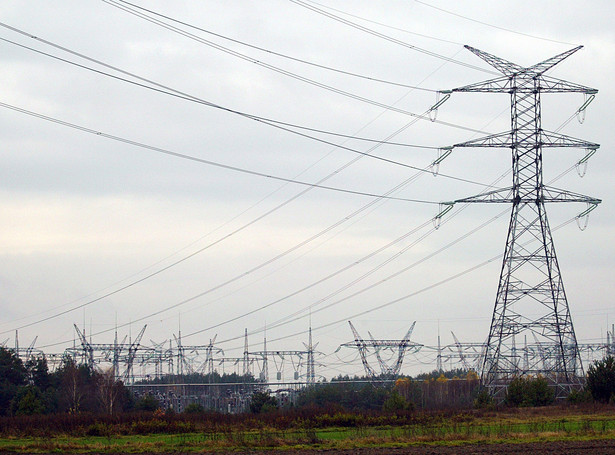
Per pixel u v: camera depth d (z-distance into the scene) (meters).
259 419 72.00
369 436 55.41
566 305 82.06
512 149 82.06
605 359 85.81
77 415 75.31
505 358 84.62
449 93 77.88
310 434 53.59
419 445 48.72
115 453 46.81
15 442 53.59
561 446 46.53
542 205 81.56
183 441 52.25
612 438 50.50
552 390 84.06
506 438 51.31
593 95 82.00
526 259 81.62
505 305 82.31
